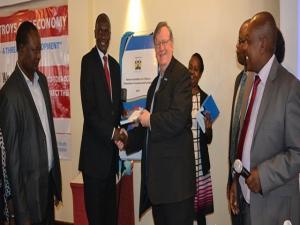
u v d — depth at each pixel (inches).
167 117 69.2
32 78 79.0
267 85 55.3
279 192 54.7
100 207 95.5
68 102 141.6
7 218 71.5
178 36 117.9
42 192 76.1
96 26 96.8
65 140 143.2
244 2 107.6
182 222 73.4
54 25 141.7
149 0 121.6
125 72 118.1
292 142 51.7
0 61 158.7
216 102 114.1
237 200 61.0
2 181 71.2
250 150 56.1
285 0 82.3
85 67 92.9
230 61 111.2
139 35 118.4
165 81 73.5
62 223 144.8
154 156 71.9
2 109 71.1
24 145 72.9
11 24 152.8
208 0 112.5
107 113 92.0
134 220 128.5
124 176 118.2
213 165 116.0
